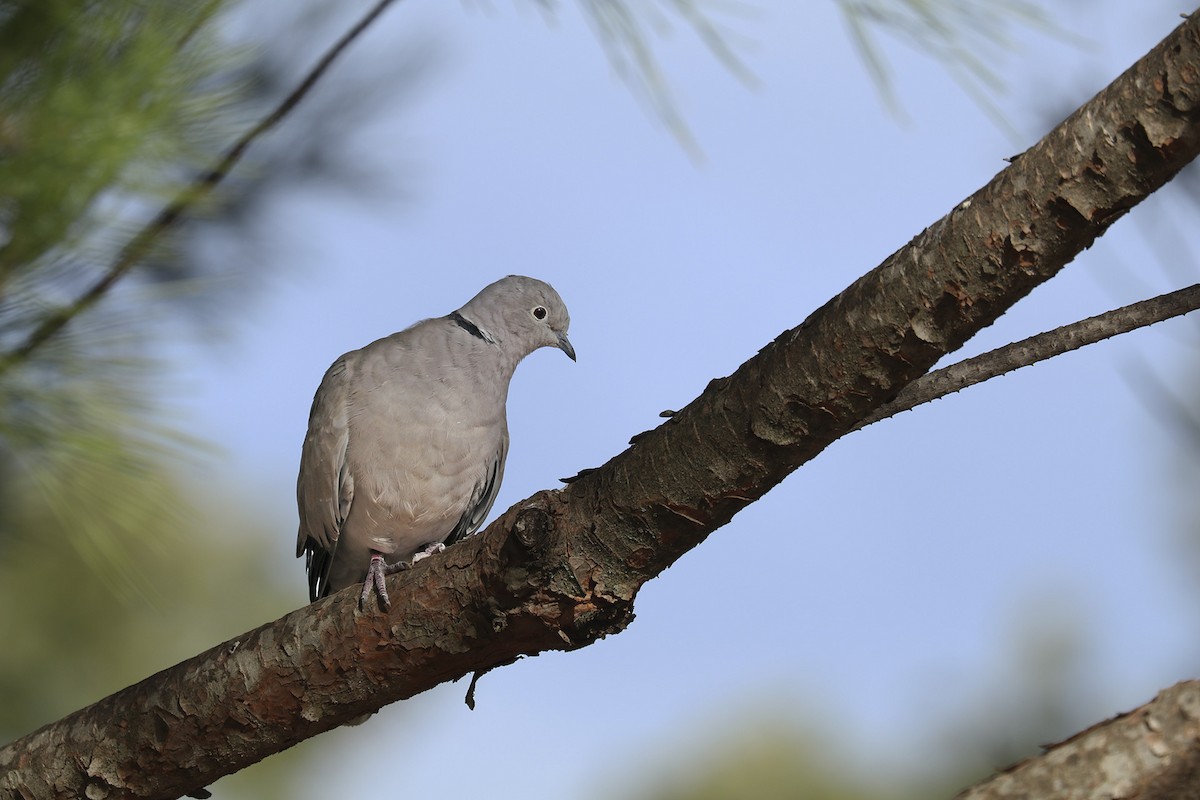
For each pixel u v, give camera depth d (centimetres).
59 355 541
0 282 504
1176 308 479
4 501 698
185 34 511
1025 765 416
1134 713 408
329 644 593
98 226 506
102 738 631
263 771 1275
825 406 495
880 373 482
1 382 532
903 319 468
